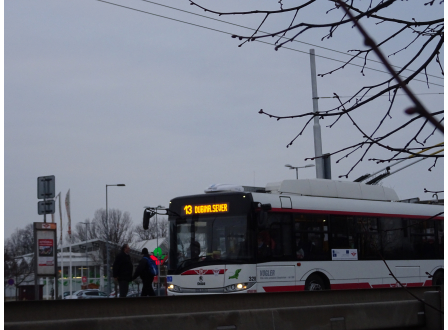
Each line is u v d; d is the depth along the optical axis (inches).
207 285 605.3
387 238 724.0
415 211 764.0
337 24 185.3
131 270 673.0
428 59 191.3
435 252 771.4
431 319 441.7
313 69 893.8
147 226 637.9
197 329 339.6
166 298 373.7
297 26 188.1
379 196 755.4
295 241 634.8
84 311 334.3
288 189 681.0
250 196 613.6
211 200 629.0
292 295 436.1
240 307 406.9
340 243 673.6
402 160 204.2
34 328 283.7
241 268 594.9
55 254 635.5
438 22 193.5
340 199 695.1
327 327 399.2
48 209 666.8
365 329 417.7
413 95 152.1
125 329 312.2
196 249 622.2
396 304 437.4
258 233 606.2
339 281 661.3
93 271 2869.1
